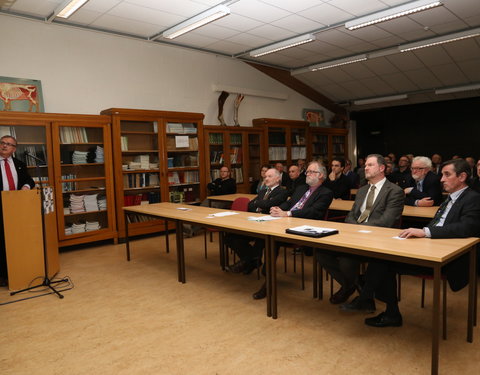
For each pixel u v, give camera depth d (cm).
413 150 1042
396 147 1073
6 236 355
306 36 621
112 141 551
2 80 504
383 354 227
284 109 916
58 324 283
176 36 596
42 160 488
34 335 265
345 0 507
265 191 427
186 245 540
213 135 702
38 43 535
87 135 534
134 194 589
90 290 357
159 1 495
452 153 974
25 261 365
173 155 628
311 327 267
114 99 614
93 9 516
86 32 581
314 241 244
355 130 1138
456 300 312
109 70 607
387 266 249
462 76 816
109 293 348
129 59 630
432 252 198
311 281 370
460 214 249
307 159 895
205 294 341
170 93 686
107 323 283
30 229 366
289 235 258
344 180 523
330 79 908
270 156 807
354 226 281
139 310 306
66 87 562
